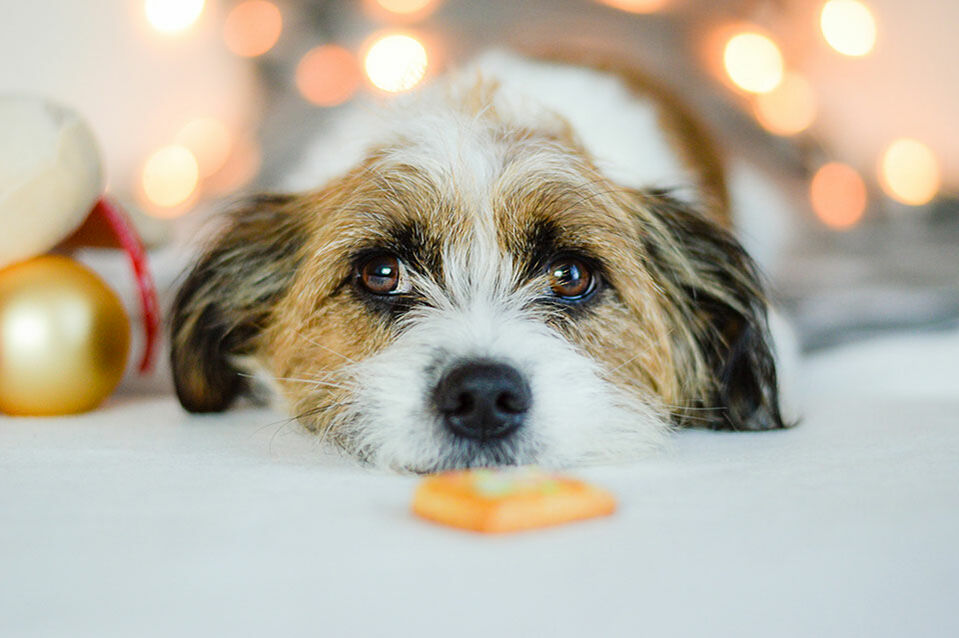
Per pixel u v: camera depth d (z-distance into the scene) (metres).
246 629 0.23
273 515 0.30
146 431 0.43
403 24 0.71
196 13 0.72
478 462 0.39
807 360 0.65
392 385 0.40
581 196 0.43
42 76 0.81
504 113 0.49
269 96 0.79
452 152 0.44
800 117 0.77
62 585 0.26
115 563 0.27
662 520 0.30
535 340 0.41
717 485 0.34
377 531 0.29
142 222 0.54
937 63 0.88
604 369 0.43
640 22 0.72
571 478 0.31
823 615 0.26
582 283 0.44
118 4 0.82
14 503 0.31
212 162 0.77
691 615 0.25
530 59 0.61
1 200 0.43
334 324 0.44
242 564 0.27
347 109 0.62
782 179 0.74
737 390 0.47
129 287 0.60
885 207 0.85
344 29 0.77
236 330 0.50
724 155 0.66
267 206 0.51
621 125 0.57
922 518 0.30
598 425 0.40
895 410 0.49
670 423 0.45
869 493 0.32
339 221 0.44
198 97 0.83
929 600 0.27
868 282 0.77
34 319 0.45
